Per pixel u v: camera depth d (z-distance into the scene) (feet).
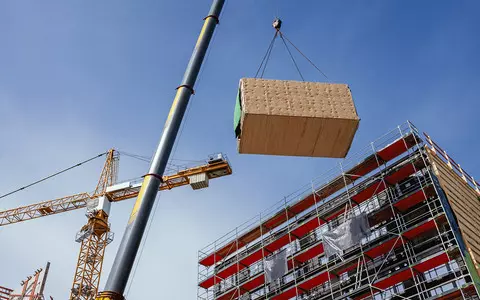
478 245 114.62
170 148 64.54
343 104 52.80
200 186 228.84
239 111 54.39
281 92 52.70
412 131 125.49
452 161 136.15
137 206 58.70
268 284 151.74
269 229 162.81
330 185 143.33
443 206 110.52
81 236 240.53
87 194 258.57
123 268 53.78
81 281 230.27
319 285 137.28
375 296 119.03
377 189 130.21
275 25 77.97
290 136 53.67
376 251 121.90
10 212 259.60
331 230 131.95
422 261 107.34
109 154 273.95
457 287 98.78
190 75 71.87
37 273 204.03
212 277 166.30
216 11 79.56
